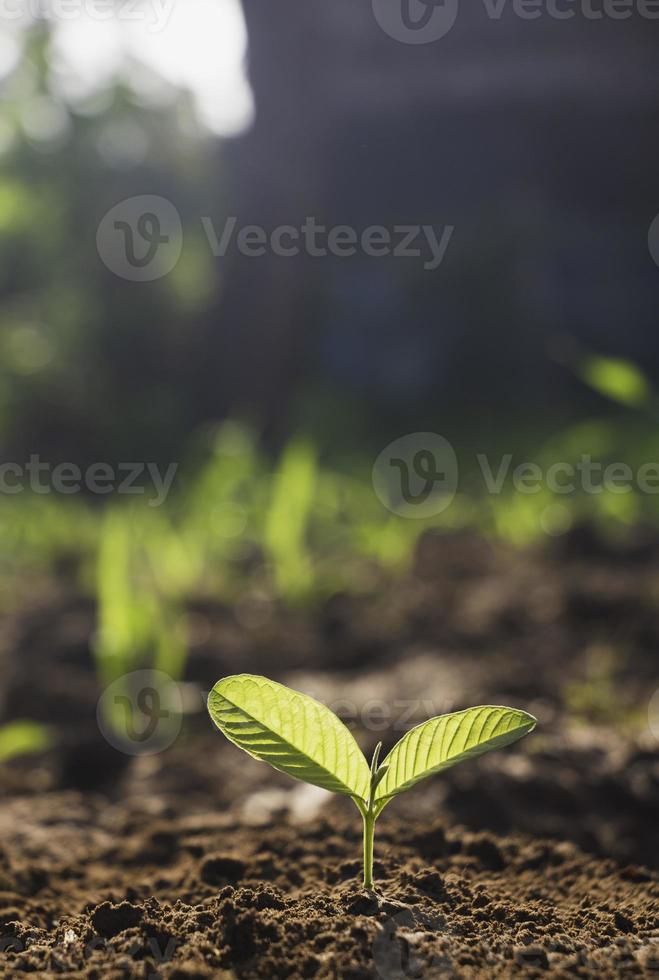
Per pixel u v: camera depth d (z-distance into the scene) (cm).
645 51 1153
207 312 1238
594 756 264
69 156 1149
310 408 1192
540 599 442
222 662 404
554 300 1334
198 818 250
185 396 1220
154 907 147
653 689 330
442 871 184
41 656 420
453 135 1255
